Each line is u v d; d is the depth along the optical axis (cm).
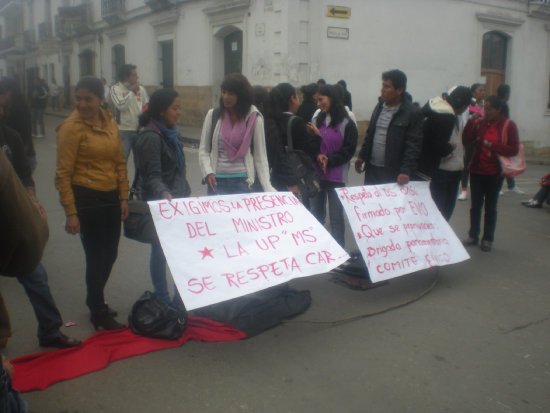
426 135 479
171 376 291
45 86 1545
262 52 1357
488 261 523
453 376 301
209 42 1581
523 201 830
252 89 379
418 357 322
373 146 483
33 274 297
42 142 1421
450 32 1502
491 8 1577
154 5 1797
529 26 1698
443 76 1516
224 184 387
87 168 316
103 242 332
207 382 287
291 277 338
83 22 2480
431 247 447
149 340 326
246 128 379
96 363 296
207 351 322
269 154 421
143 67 2003
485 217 558
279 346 331
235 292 313
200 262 316
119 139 334
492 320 379
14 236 140
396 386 289
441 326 367
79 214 318
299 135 434
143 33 1969
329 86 482
